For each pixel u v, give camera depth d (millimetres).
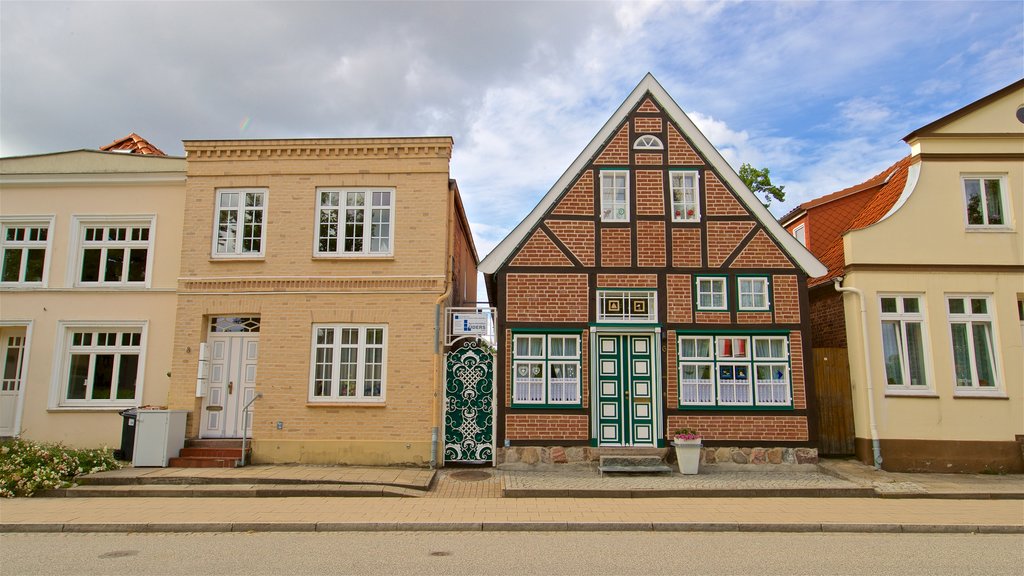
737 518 9289
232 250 14070
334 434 13266
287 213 14070
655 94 14336
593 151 14031
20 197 14812
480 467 13180
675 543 8133
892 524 8992
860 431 13461
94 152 14867
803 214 17734
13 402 14320
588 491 10906
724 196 13945
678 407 13156
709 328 13391
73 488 10953
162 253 14453
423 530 8828
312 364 13562
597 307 13484
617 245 13711
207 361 13836
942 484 11766
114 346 14312
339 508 9891
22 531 8680
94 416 13938
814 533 8812
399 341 13539
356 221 14102
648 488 11055
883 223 13891
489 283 14992
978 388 13430
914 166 14273
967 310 13711
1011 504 10578
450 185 14523
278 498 10727
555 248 13656
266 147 14195
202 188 14250
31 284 14531
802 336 13398
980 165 14148
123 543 8055
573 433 13055
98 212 14672
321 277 13781
